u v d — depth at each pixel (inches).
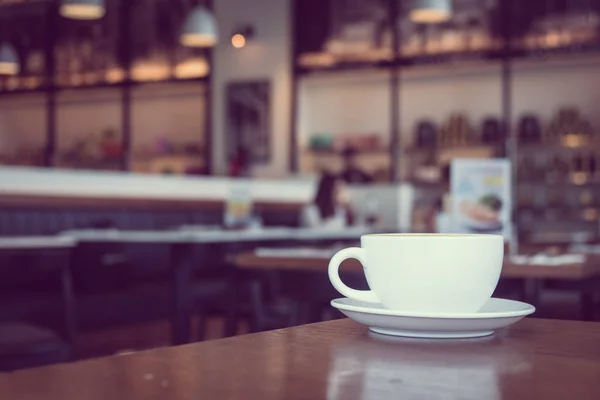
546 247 147.3
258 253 113.3
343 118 402.3
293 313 165.6
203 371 21.8
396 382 20.8
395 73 380.8
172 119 443.8
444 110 385.1
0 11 452.8
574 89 358.0
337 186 269.1
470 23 367.2
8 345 104.7
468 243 29.3
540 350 26.2
